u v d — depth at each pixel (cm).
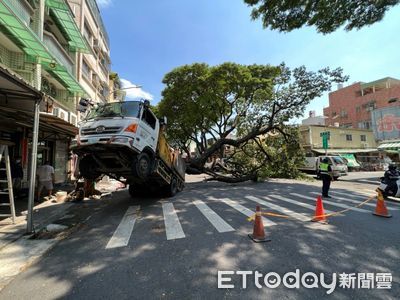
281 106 1809
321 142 3306
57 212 761
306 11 891
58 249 455
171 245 455
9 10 812
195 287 307
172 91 2284
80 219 685
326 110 4562
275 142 2056
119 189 1372
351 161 3139
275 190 1218
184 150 3466
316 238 477
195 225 583
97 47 2320
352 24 895
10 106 719
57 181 1500
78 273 353
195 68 2222
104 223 634
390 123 1823
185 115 2303
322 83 1716
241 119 2448
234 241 467
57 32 1530
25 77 1135
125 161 731
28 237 522
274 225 569
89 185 1030
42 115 794
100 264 382
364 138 3600
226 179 1627
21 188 999
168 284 315
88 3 2069
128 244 468
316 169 2127
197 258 393
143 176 762
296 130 1962
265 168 1841
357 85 3991
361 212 704
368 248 425
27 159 1107
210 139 3284
